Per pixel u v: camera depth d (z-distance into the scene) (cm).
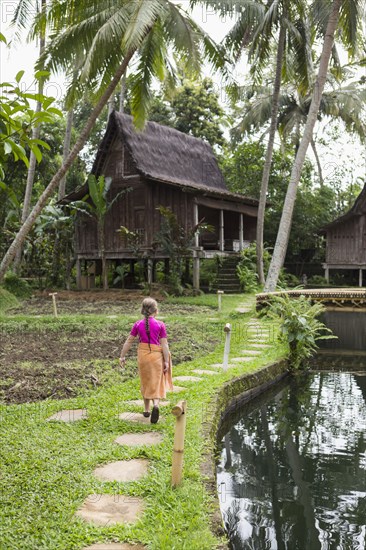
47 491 399
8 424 556
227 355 846
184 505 380
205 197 2202
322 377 1038
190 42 1325
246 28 1892
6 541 329
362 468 588
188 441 512
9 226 2373
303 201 3238
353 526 465
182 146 2605
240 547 428
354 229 2777
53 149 2803
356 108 2880
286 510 491
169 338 1127
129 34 1129
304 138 1695
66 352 972
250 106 3150
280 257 1722
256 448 648
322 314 1827
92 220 2416
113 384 745
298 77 2080
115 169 2333
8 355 939
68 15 1373
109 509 378
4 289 1953
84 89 1513
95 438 521
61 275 2538
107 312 1636
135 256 2206
